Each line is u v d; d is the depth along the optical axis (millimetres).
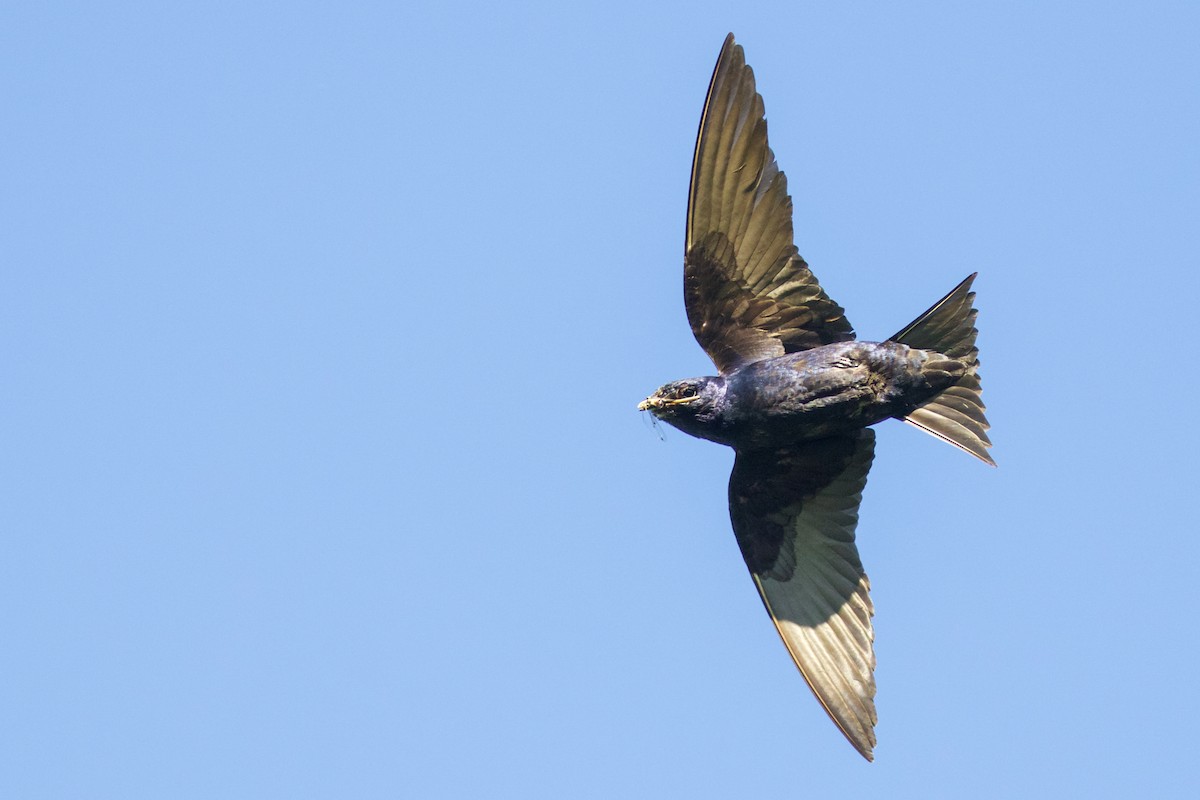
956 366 15883
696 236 16281
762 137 16203
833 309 16453
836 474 17203
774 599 17500
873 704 16906
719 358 16875
